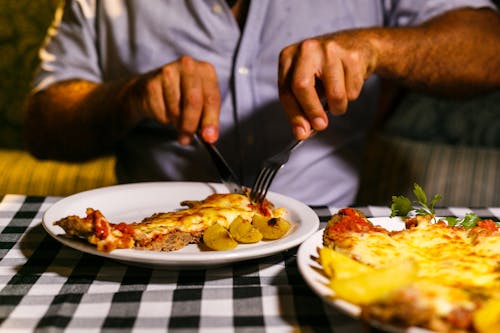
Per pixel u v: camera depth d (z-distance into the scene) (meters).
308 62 1.29
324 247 0.94
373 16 2.04
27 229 1.22
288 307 0.88
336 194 1.94
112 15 1.98
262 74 1.86
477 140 3.00
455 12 1.93
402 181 2.85
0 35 3.01
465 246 0.92
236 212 1.10
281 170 1.89
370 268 0.82
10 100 3.03
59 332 0.80
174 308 0.88
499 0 3.04
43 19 3.02
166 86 1.46
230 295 0.92
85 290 0.94
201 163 1.89
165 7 1.90
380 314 0.71
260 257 1.04
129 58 1.98
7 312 0.86
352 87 1.37
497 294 0.75
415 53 1.70
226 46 1.88
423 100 3.16
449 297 0.71
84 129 1.86
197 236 1.04
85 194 1.26
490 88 1.90
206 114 1.42
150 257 0.92
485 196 2.74
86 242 0.98
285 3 1.85
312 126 1.31
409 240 0.94
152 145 1.92
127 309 0.87
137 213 1.24
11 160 2.84
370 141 3.03
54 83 2.01
